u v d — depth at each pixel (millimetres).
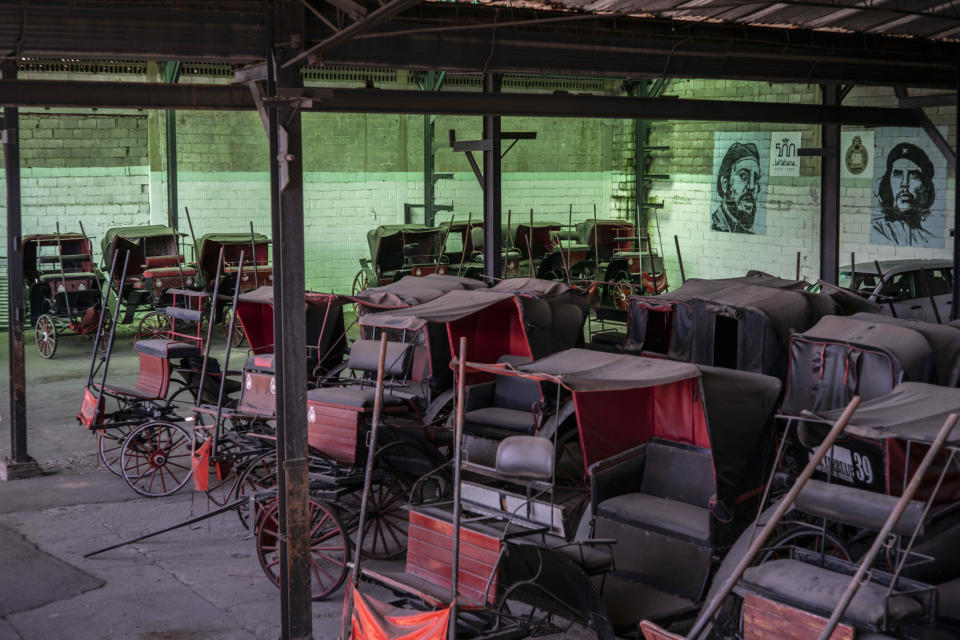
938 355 8977
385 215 23531
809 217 20656
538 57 10023
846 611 5340
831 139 16391
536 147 24781
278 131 6828
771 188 21469
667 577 7375
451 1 9625
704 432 7945
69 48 6949
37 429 13203
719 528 7238
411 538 6922
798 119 15078
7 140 10969
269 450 9664
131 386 15477
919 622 5578
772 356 10477
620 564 7629
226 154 22078
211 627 7410
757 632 5703
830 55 12352
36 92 10180
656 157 24531
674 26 11070
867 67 13000
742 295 11141
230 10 7191
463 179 24188
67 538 9289
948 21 12219
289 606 6992
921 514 5941
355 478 8641
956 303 14055
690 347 11445
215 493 10641
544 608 6742
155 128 21484
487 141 14633
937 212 18156
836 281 16531
